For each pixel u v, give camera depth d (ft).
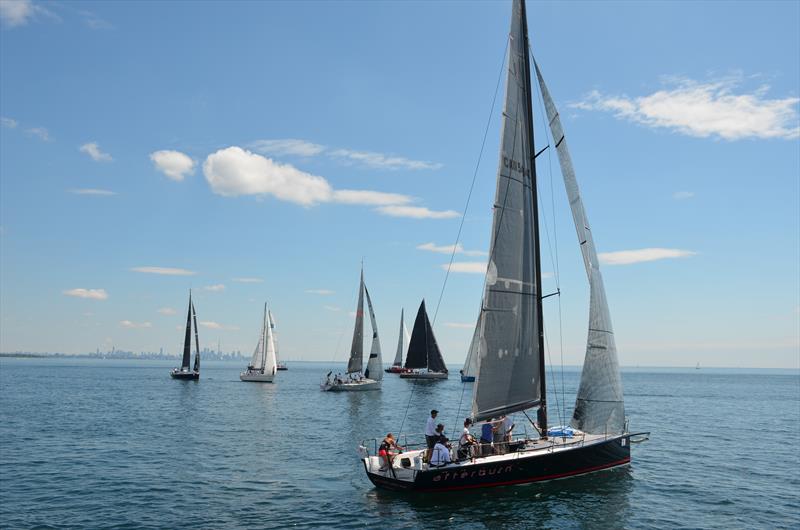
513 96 82.38
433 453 73.41
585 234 87.10
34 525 64.39
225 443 122.01
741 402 281.54
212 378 475.31
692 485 85.66
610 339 86.94
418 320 388.37
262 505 72.64
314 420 166.20
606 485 82.48
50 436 130.72
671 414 206.49
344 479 86.84
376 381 293.84
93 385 344.28
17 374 517.96
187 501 74.49
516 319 81.87
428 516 67.56
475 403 77.36
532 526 64.54
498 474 75.82
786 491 83.30
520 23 84.58
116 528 63.52
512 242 81.66
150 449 113.60
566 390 411.34
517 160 82.74
